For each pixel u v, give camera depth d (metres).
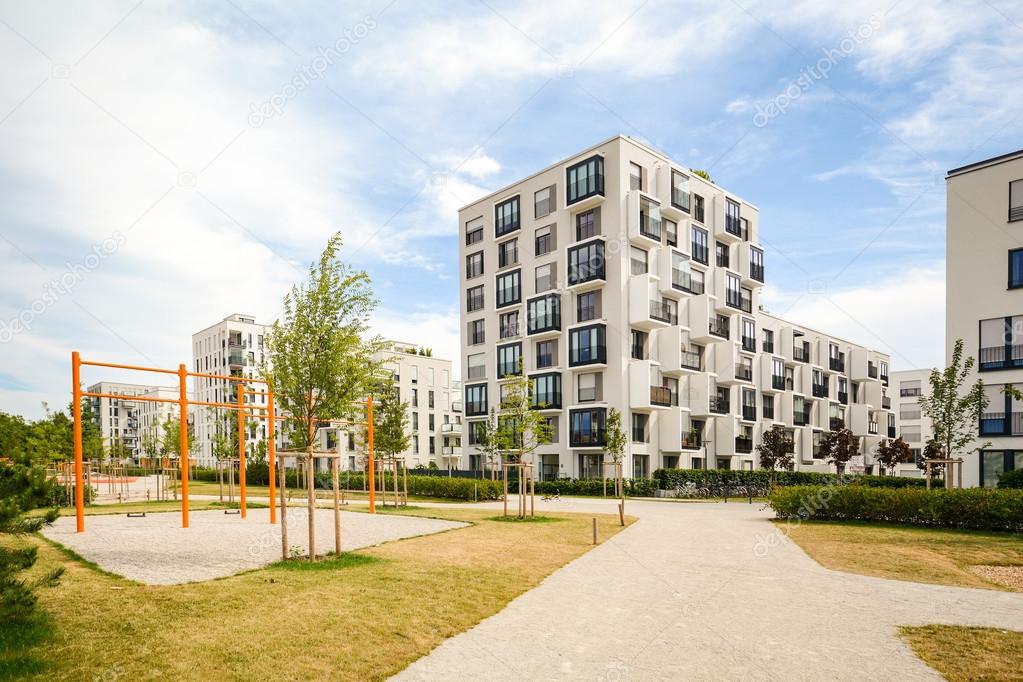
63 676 5.51
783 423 50.97
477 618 7.81
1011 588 9.98
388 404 37.28
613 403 36.59
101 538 13.52
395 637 6.90
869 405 64.25
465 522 17.91
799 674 6.09
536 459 40.56
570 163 39.69
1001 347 24.17
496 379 44.22
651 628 7.55
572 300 39.25
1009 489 16.53
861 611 8.41
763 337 51.03
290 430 16.95
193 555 11.21
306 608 7.64
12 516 6.17
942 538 14.80
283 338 14.89
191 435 51.75
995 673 6.14
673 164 41.09
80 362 14.97
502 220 44.34
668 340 38.88
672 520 19.75
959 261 25.36
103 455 46.19
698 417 41.38
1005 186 24.42
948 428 21.53
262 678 5.64
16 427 30.62
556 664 6.30
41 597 7.78
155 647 6.23
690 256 41.22
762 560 12.18
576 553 12.81
